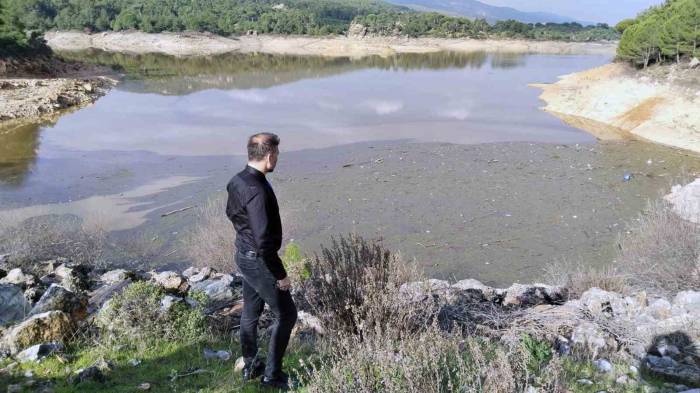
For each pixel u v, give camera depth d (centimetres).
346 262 577
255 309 432
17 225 1595
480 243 1555
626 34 5406
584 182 2161
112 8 14112
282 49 12569
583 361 507
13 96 4047
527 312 640
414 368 358
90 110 3822
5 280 741
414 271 712
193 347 510
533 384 376
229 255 1271
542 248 1517
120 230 1627
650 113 3353
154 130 3111
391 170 2302
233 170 2297
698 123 3023
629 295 830
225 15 15125
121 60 8406
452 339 477
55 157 2519
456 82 5722
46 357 461
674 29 4034
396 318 506
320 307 562
